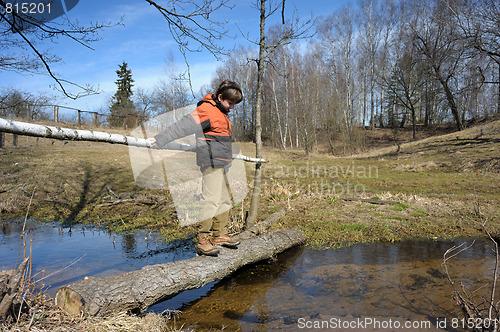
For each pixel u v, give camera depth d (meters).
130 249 5.42
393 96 41.44
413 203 8.90
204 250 3.76
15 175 11.32
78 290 2.82
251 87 38.94
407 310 3.33
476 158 17.86
